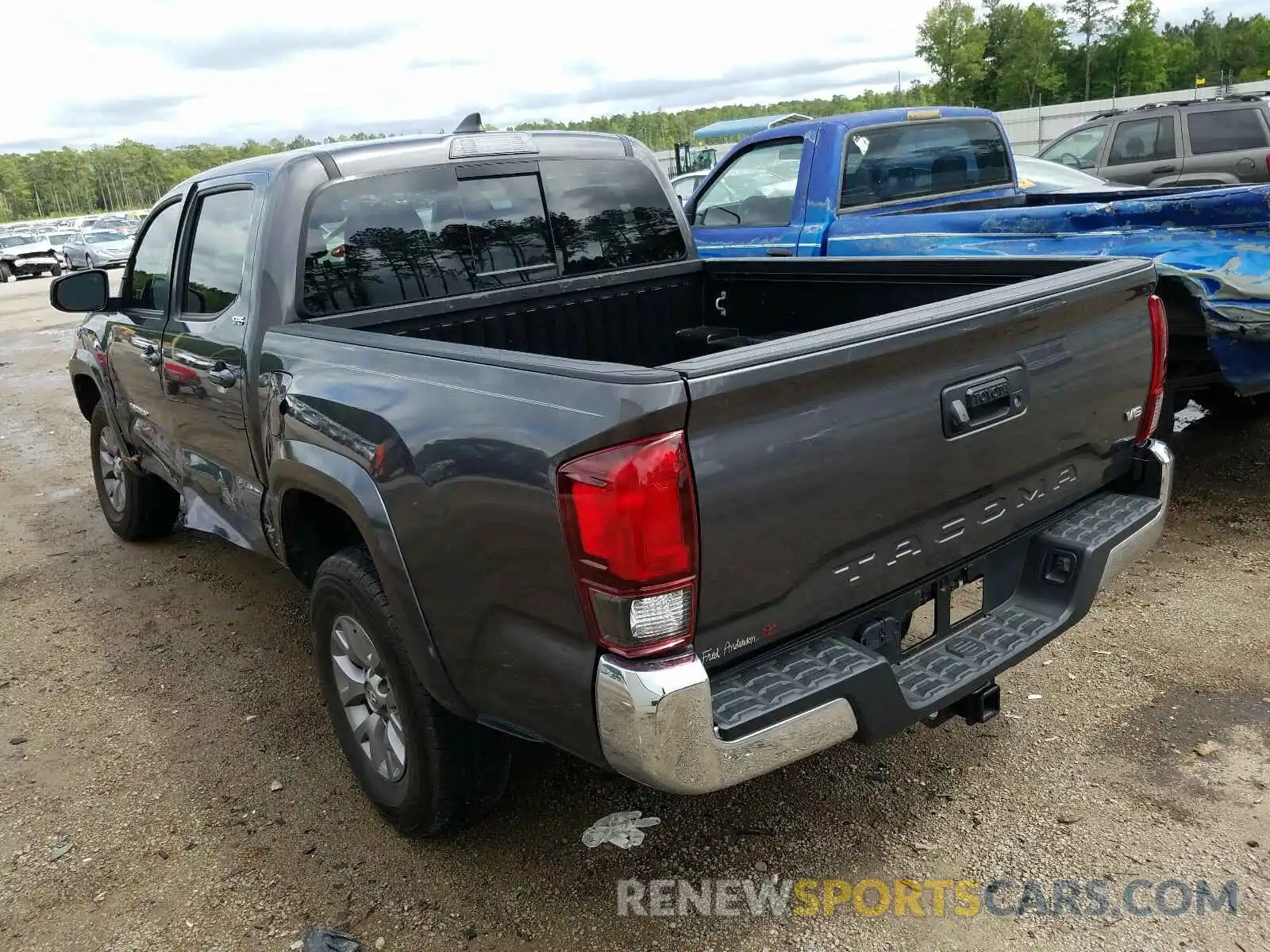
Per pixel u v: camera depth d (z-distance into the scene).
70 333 15.64
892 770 3.05
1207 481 5.21
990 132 6.89
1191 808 2.76
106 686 3.93
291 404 2.87
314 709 3.66
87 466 7.30
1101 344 2.74
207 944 2.52
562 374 2.02
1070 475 2.80
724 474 1.94
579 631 2.03
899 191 6.38
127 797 3.18
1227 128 11.08
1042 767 3.00
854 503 2.19
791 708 2.07
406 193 3.42
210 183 3.66
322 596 2.86
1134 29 80.00
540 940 2.47
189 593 4.82
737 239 6.52
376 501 2.47
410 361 2.46
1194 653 3.56
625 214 4.04
